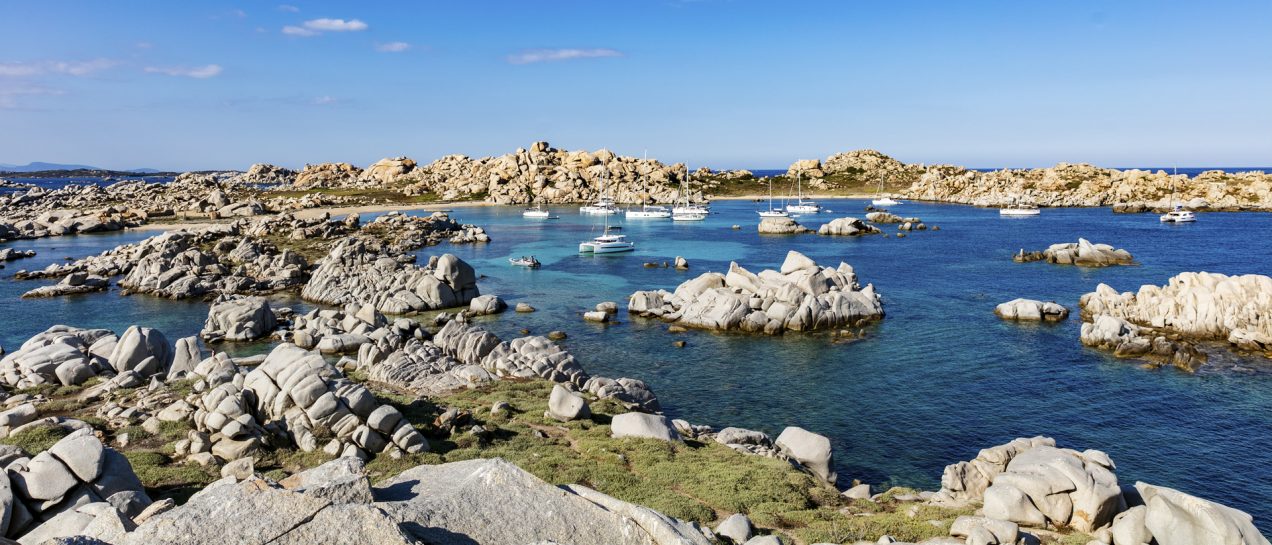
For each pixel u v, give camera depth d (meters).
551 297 81.31
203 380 31.55
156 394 30.89
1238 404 43.09
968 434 39.09
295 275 88.25
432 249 125.75
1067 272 95.44
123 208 177.38
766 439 33.94
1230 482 33.22
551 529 11.88
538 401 35.75
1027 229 155.00
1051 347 57.09
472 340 49.69
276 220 133.00
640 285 88.94
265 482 11.70
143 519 12.46
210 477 21.88
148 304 76.19
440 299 75.12
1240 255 107.31
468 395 37.03
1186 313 60.38
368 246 108.06
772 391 46.94
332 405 25.92
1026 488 21.34
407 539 10.24
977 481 25.81
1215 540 18.11
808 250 123.12
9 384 34.81
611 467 24.89
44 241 133.62
